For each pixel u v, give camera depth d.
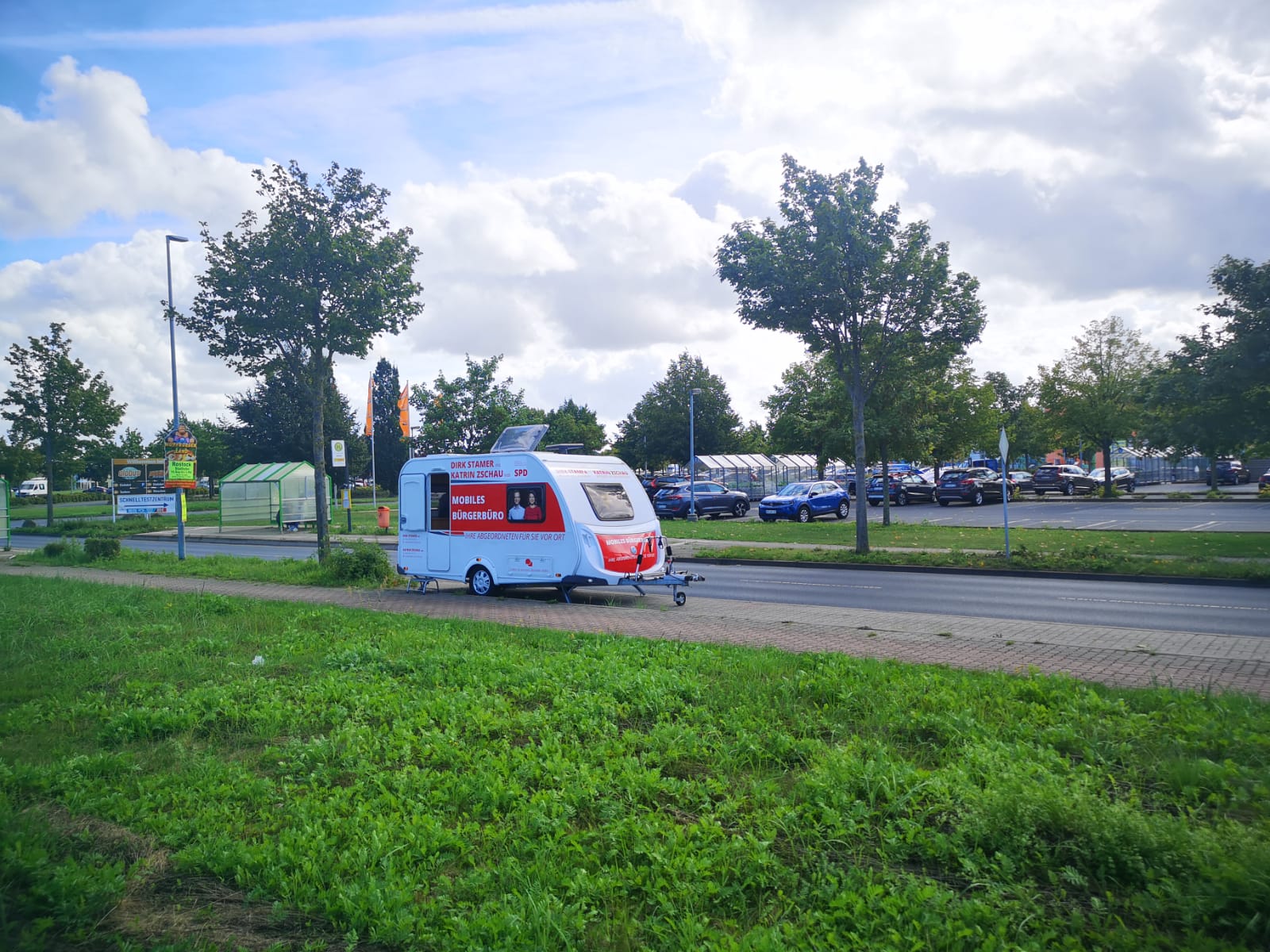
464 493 15.88
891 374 21.94
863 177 20.22
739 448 64.88
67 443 36.44
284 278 17.55
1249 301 19.59
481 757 5.69
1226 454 21.30
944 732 5.98
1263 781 4.90
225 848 4.36
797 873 4.00
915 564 19.38
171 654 9.62
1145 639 10.07
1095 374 44.03
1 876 3.95
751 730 6.23
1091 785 4.86
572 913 3.64
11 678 8.48
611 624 11.82
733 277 20.75
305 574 18.39
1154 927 3.53
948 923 3.43
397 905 3.74
